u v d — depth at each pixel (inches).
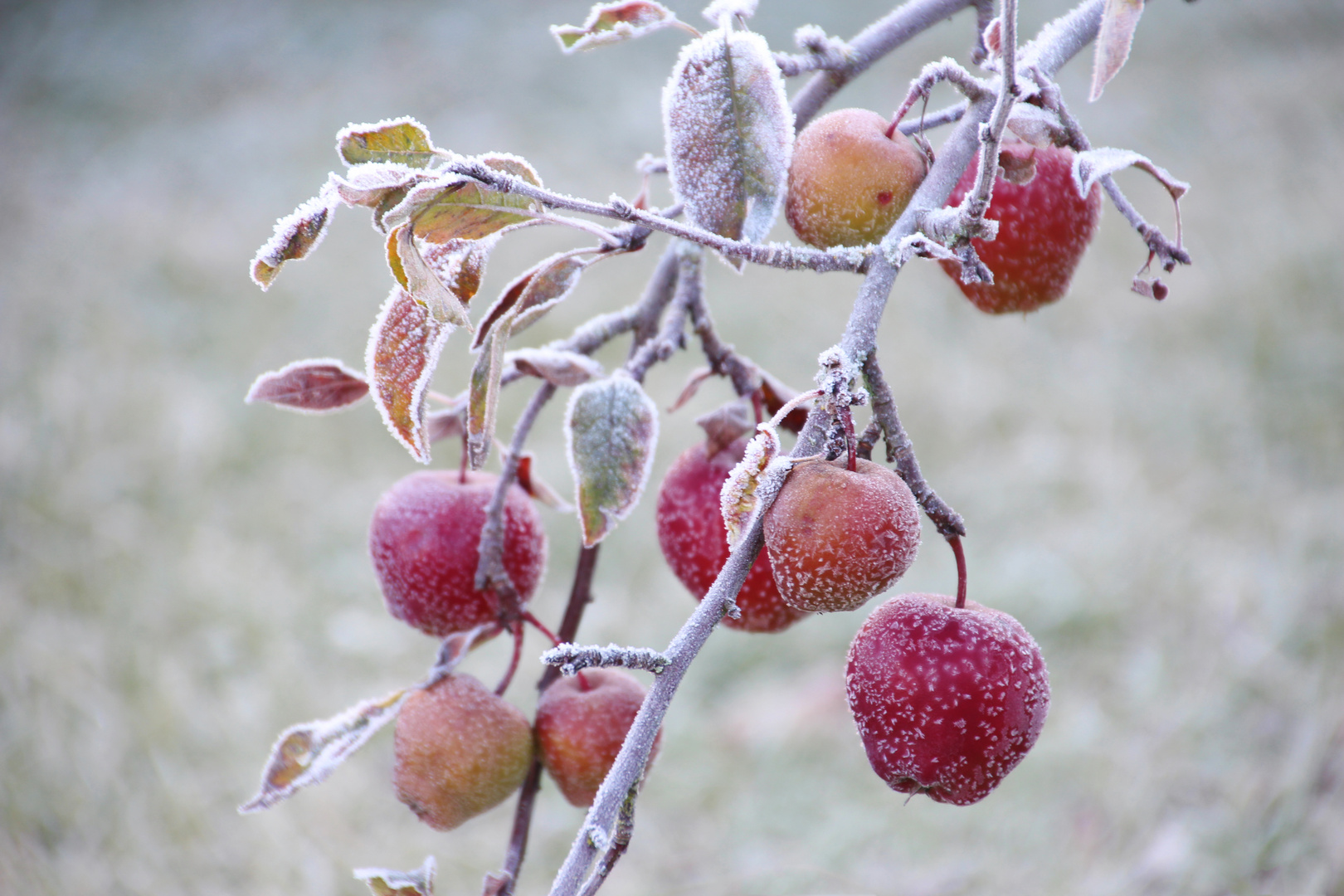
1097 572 66.9
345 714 28.9
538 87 152.6
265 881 53.1
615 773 25.1
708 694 64.2
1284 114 128.8
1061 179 29.0
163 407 88.7
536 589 30.4
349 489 81.7
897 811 55.1
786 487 26.0
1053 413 82.8
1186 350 88.4
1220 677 58.9
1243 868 48.5
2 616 67.3
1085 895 49.3
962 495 75.9
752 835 55.0
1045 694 27.5
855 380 25.6
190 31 179.0
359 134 25.9
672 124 26.8
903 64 146.6
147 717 60.2
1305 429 77.0
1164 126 128.1
